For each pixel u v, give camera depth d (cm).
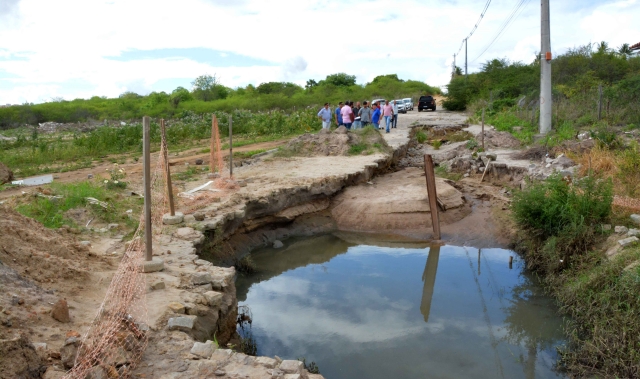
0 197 1166
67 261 664
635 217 948
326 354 703
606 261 830
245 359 492
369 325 796
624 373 620
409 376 650
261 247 1156
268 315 832
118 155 2080
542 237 1027
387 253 1158
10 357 383
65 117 4609
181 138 2581
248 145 2347
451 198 1348
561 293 857
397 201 1324
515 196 1091
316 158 1753
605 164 1220
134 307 588
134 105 5109
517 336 762
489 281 984
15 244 623
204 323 605
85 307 561
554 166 1348
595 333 679
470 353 709
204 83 5722
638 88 2136
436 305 874
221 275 717
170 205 980
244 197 1149
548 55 1948
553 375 660
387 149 1883
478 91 4538
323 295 923
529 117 2497
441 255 1134
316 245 1214
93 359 435
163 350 501
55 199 981
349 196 1401
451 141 2356
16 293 521
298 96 5291
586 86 2656
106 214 970
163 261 737
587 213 966
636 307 680
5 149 2317
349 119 2261
